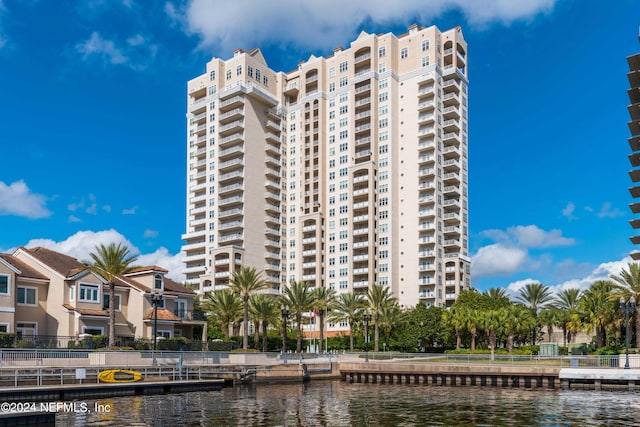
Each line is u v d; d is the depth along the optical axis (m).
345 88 139.50
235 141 138.88
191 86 149.88
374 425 32.78
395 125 133.50
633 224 52.09
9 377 43.75
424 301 125.00
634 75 47.12
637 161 50.72
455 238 130.62
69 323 62.00
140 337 68.25
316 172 141.12
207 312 90.19
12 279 59.09
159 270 73.94
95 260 59.56
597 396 49.09
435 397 49.00
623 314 78.94
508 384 61.50
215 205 138.88
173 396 46.91
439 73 133.25
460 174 133.38
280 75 150.00
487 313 93.25
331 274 135.00
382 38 137.12
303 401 44.75
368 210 131.38
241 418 34.81
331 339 112.62
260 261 137.25
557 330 121.81
